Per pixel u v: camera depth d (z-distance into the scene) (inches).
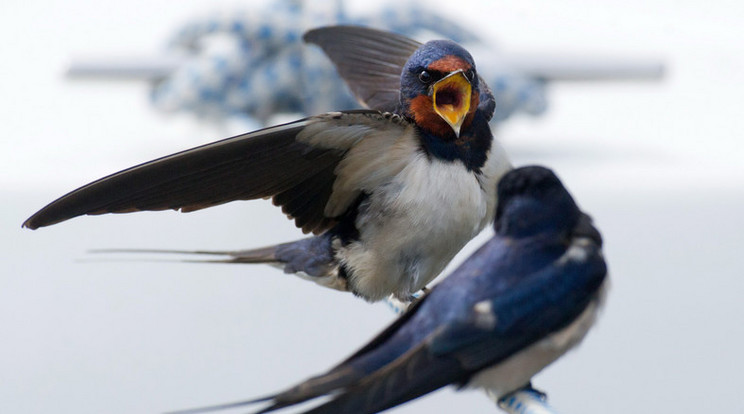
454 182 108.5
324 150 108.3
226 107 167.9
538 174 105.8
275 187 108.4
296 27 163.0
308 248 109.6
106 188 107.4
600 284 105.6
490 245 105.8
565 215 105.7
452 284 105.5
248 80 165.9
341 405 104.1
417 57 108.3
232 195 108.3
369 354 104.8
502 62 177.5
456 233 108.7
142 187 107.7
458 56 108.3
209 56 168.9
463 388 105.5
